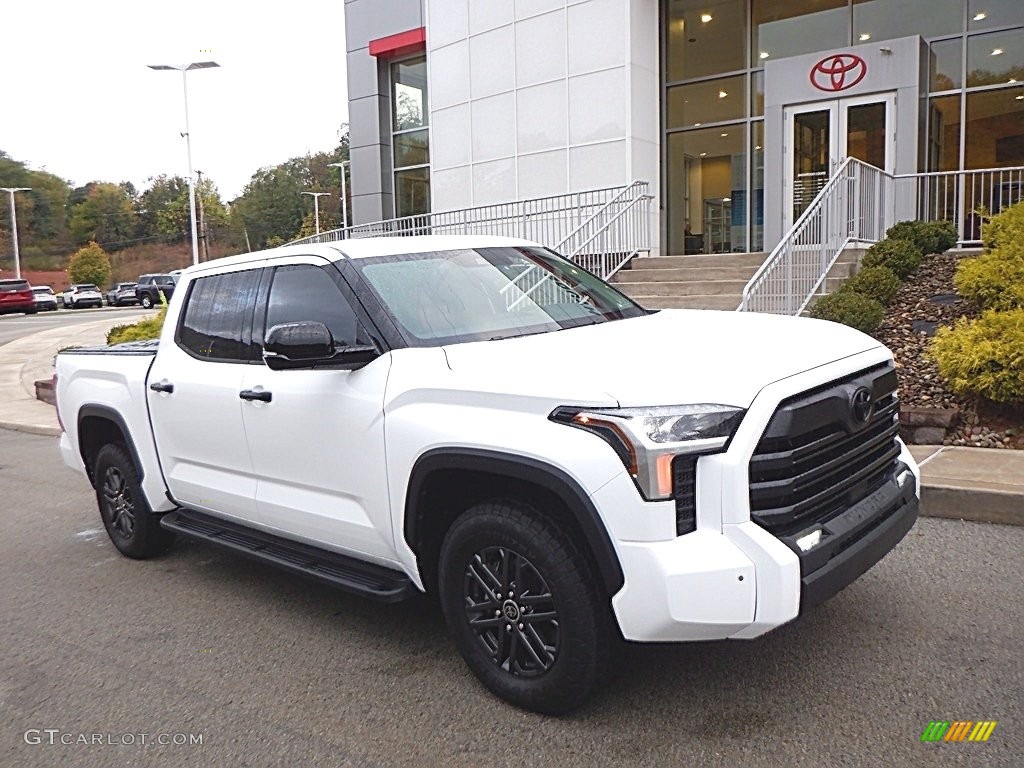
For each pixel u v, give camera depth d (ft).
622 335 12.51
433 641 14.26
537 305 14.34
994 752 10.07
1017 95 47.75
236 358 15.47
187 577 18.37
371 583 13.24
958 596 14.40
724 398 10.02
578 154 56.49
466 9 61.57
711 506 9.89
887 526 11.47
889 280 31.94
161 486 17.80
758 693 11.67
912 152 46.26
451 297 13.82
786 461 10.08
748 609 9.74
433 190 65.67
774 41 54.54
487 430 11.00
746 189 56.13
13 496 27.43
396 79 78.07
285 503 14.37
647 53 55.31
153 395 17.24
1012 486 18.24
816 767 9.97
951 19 49.21
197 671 13.67
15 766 11.23
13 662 14.48
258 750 11.20
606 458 9.98
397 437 12.10
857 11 51.80
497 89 60.29
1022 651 12.44
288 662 13.76
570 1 55.77
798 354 11.21
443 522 12.60
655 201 56.65
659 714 11.28
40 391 48.78
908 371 26.02
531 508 11.11
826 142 49.03
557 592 10.78
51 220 394.73
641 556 9.81
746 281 39.27
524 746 10.80
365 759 10.82
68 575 19.03
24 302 159.84
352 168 80.89
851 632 13.28
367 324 13.14
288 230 396.57
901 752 10.16
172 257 400.47
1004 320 23.36
